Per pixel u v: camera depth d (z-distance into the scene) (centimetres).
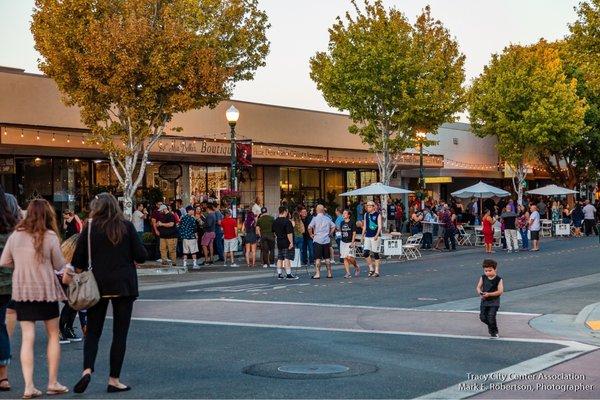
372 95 3662
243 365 1028
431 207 3925
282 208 2316
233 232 2786
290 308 1611
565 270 2389
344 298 1778
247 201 3778
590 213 4434
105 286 868
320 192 4266
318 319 1455
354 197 4506
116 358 880
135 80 2561
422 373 973
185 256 2650
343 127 4325
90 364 881
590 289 1883
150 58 2525
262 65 3080
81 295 843
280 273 2320
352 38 3691
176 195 3450
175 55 2536
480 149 5422
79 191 3091
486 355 1095
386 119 3722
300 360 1061
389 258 3030
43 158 2967
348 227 2325
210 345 1184
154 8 2695
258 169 3850
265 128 3803
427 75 3700
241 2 2983
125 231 884
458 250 3453
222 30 2966
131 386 909
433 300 1727
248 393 867
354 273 2459
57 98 2911
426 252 3350
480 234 3959
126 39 2486
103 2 2605
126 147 2670
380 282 2131
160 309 1619
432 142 3859
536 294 1797
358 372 978
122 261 879
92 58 2475
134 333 1303
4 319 920
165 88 2617
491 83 4988
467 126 5309
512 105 4891
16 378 978
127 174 2680
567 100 4812
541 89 4791
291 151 3734
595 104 5284
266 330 1330
